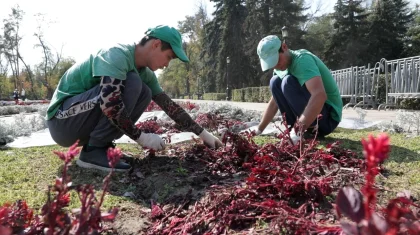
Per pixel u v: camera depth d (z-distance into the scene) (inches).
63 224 38.5
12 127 208.5
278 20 1473.9
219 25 1866.4
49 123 109.7
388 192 71.8
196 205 67.2
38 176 96.3
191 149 111.7
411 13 1551.4
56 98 106.7
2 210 39.8
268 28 1509.6
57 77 2226.9
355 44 1470.2
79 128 104.3
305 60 128.6
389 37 1460.4
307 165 73.9
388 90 410.6
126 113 98.5
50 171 101.6
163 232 61.9
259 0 1563.7
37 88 2266.2
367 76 416.2
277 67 135.4
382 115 299.6
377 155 26.1
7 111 592.1
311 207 62.8
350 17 1497.3
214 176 90.7
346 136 154.4
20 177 94.7
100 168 101.2
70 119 103.6
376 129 186.5
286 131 90.8
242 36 1674.5
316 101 120.6
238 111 270.8
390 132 165.9
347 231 29.3
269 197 66.2
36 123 256.5
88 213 38.3
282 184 65.7
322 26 1706.4
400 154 107.4
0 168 104.7
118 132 105.1
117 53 99.1
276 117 238.2
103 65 97.6
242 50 1672.0
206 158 103.1
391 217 30.6
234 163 97.1
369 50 1482.5
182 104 422.9
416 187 74.6
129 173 97.2
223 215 60.4
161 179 89.8
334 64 1531.7
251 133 107.5
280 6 1472.7
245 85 1690.5
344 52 1489.9
